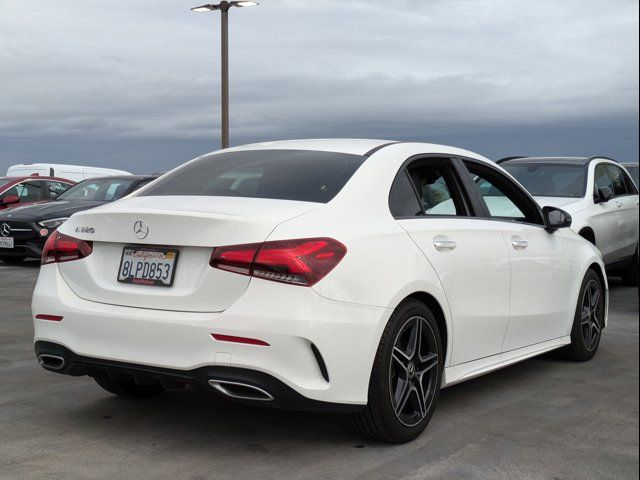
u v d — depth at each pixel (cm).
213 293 346
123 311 363
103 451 366
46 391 473
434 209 434
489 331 454
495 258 457
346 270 354
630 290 1015
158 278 361
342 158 419
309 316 340
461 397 479
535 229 523
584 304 587
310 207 370
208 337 341
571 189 931
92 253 382
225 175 420
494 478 340
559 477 343
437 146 470
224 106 2009
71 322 375
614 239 944
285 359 338
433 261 404
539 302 509
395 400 379
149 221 362
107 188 1327
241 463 354
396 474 343
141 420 416
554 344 541
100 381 440
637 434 406
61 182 1681
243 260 342
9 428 399
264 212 359
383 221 390
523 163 1002
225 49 2003
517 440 394
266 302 338
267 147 457
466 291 429
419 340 394
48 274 394
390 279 372
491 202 493
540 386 508
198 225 352
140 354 357
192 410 435
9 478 329
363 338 356
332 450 373
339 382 351
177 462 354
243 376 338
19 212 1245
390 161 422
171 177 441
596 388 504
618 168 1039
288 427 407
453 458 365
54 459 354
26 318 750
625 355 612
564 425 421
